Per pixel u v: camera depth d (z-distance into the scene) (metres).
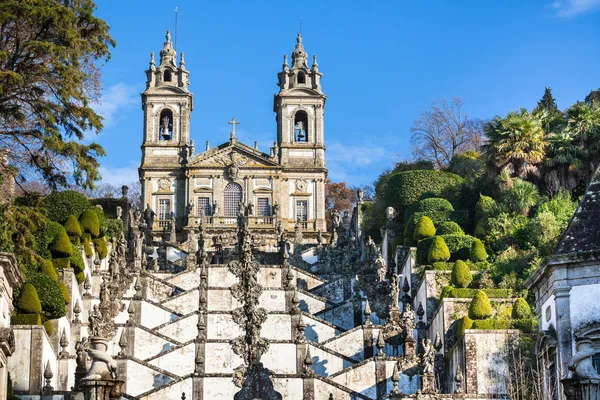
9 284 43.72
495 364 52.72
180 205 93.12
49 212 65.31
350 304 62.12
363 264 68.06
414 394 48.59
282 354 54.59
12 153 50.50
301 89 96.62
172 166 93.75
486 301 56.59
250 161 94.06
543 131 74.56
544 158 73.50
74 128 50.56
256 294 45.69
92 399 28.61
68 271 57.16
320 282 67.81
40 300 50.78
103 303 51.78
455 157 89.69
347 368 52.06
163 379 51.91
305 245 80.56
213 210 91.75
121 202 82.06
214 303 61.78
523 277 61.28
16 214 50.16
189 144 94.75
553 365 41.09
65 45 50.12
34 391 47.81
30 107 50.06
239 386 43.69
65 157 49.94
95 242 67.56
